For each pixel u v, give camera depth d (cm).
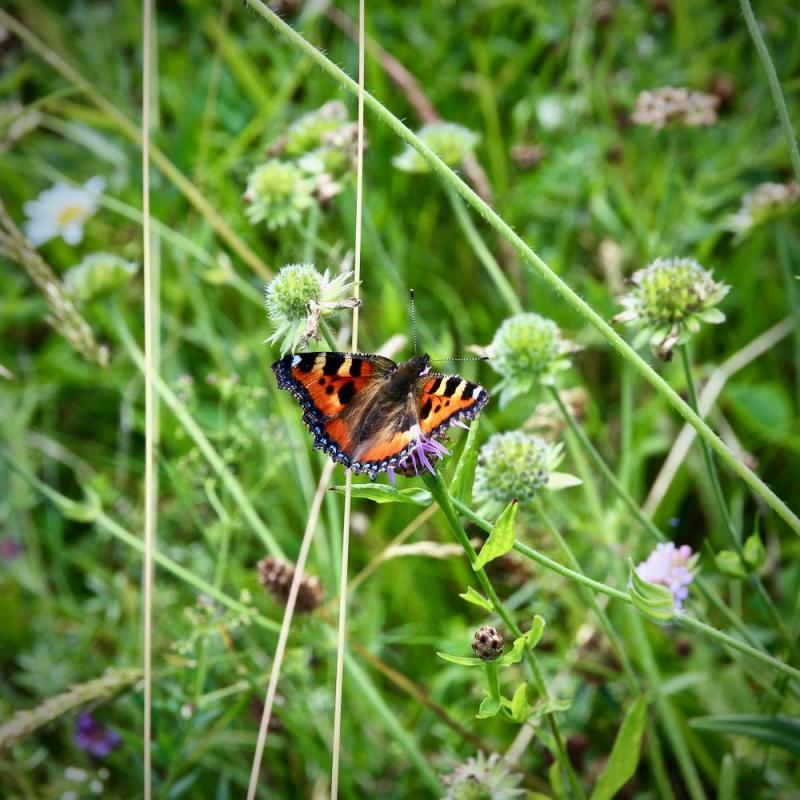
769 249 79
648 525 64
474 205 59
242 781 69
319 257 79
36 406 82
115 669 67
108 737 70
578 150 82
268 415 77
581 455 70
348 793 68
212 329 80
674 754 68
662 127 74
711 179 80
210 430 75
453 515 58
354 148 70
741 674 68
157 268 76
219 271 74
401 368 60
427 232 82
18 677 72
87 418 81
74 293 71
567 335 77
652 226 80
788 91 80
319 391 61
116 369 80
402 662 72
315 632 68
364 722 70
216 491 74
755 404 75
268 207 70
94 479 69
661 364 76
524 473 63
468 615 73
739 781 66
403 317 77
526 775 66
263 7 60
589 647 69
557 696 68
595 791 61
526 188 81
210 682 68
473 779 62
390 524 74
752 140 81
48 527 78
